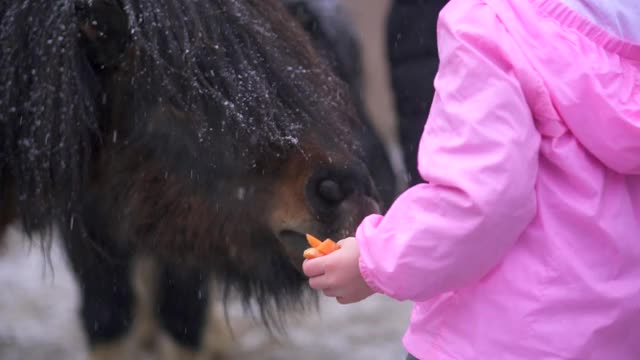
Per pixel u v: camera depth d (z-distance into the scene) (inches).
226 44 167.9
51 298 373.4
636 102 130.6
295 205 169.6
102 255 205.2
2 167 189.2
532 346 131.3
